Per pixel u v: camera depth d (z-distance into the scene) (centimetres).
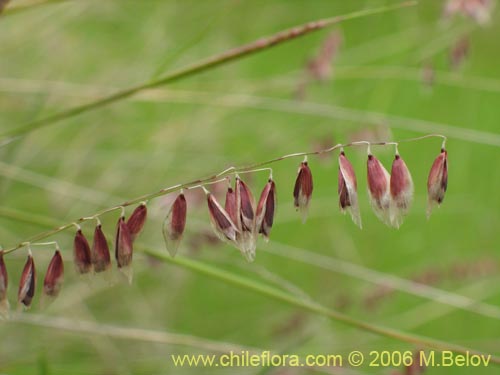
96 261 21
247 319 36
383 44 48
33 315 27
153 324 34
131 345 32
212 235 32
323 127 40
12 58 40
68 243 34
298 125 42
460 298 31
